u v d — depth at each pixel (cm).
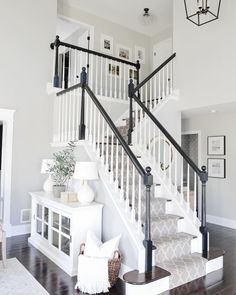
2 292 278
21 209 487
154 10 664
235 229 545
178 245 333
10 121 480
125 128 536
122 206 337
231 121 566
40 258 371
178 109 537
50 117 523
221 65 469
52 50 532
